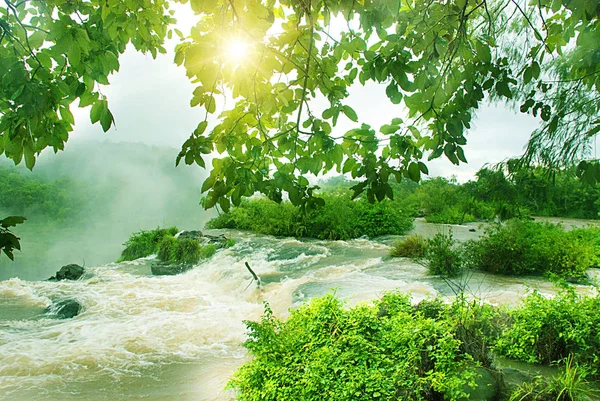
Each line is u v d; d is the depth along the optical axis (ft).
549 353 13.07
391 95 6.95
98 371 18.74
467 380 12.30
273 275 34.55
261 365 13.26
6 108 6.69
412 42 7.00
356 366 12.42
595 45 6.42
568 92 8.30
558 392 11.55
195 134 6.00
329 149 6.90
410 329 13.65
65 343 22.25
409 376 11.98
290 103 6.98
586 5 5.54
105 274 40.40
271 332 14.37
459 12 7.11
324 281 27.71
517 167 9.02
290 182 6.45
